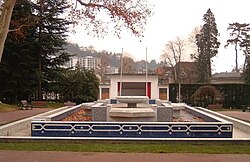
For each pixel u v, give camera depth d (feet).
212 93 137.90
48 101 149.07
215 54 202.18
